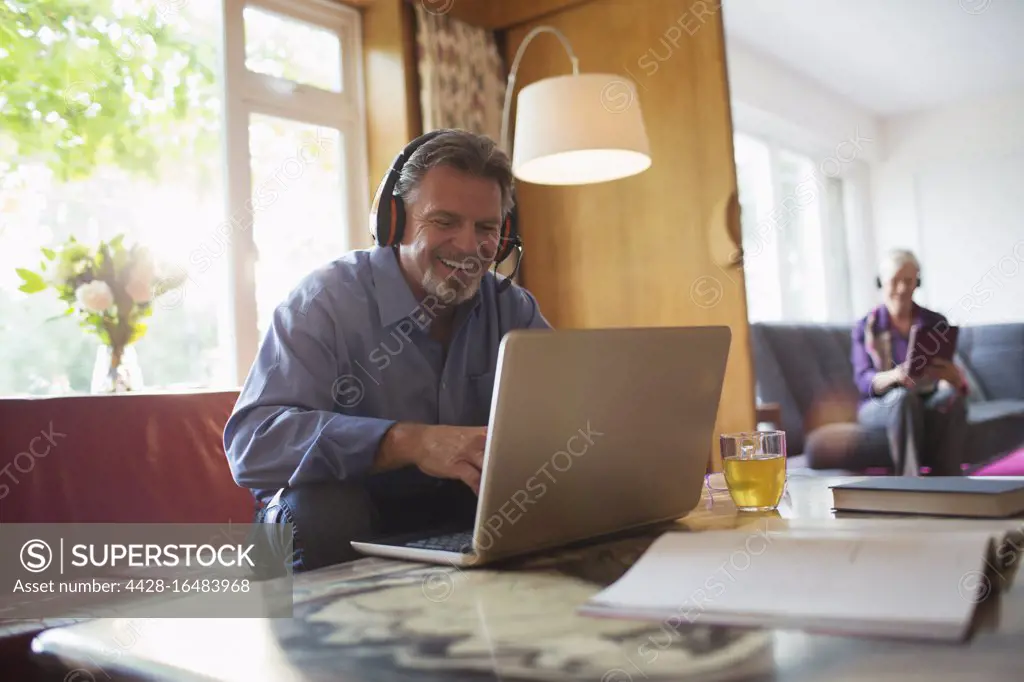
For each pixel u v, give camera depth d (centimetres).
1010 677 41
